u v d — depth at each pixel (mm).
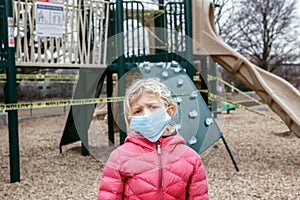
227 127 11602
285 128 11156
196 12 7574
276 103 6723
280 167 5879
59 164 6398
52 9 5527
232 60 7414
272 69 30859
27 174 5613
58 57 5695
